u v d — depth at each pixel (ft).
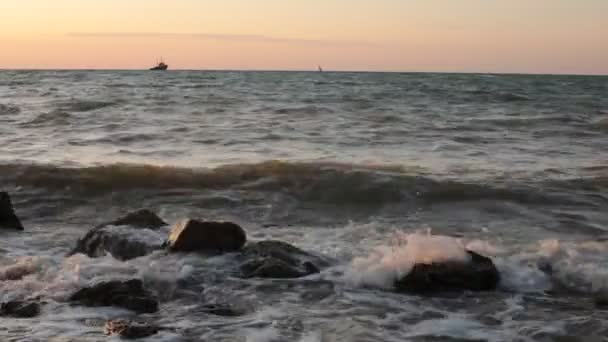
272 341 19.80
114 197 43.68
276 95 131.75
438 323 21.65
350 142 67.82
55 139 68.33
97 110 97.35
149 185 45.52
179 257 27.66
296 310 22.75
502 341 20.18
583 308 23.22
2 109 97.04
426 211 40.81
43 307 22.38
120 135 70.69
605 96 139.54
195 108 101.55
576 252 28.73
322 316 22.17
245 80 224.53
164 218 39.29
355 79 248.93
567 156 60.39
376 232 35.01
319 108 102.37
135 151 60.95
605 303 23.68
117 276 25.36
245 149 62.59
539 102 121.49
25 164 48.14
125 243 29.07
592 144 68.33
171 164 54.08
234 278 25.85
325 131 75.87
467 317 22.27
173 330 20.56
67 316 21.66
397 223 37.78
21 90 147.02
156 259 27.43
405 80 240.94
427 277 24.99
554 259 27.76
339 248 30.83
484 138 71.92
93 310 22.25
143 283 24.93
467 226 36.88
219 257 27.78
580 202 42.39
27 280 24.99
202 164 54.34
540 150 63.98
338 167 51.75
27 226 36.86
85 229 36.55
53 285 24.36
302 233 34.81
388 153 61.16
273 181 46.11
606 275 25.77
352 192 43.91
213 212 40.47
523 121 86.33
